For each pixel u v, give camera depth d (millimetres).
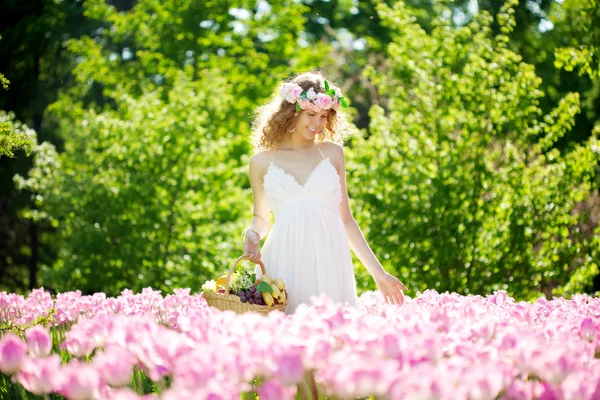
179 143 11305
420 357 2246
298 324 2398
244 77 18672
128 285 11102
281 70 19719
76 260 11062
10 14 17328
